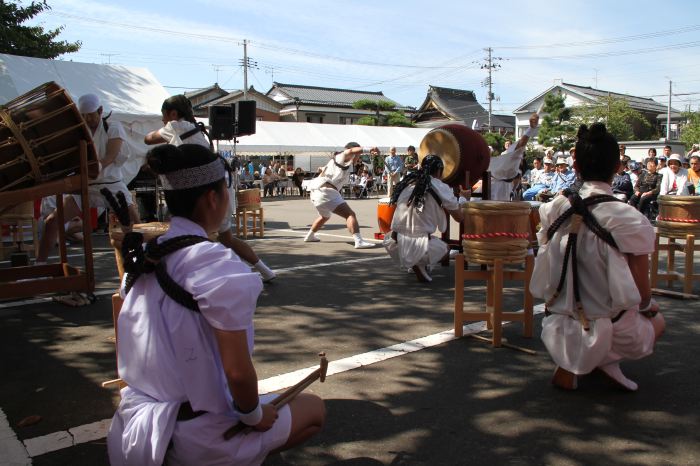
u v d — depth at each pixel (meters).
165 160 1.97
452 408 3.42
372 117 47.47
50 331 4.83
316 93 53.69
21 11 20.00
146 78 15.38
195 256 1.90
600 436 3.08
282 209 18.08
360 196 25.14
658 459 2.85
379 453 2.92
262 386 3.69
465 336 4.71
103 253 8.73
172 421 1.94
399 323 5.07
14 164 4.79
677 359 4.18
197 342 1.90
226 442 1.98
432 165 6.42
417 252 6.40
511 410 3.39
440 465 2.82
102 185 6.04
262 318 5.22
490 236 4.38
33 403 3.50
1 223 7.64
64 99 4.96
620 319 3.32
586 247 3.31
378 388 3.70
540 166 16.39
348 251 8.88
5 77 13.07
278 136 27.19
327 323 5.07
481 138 7.32
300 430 2.28
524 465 2.81
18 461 2.84
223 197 2.07
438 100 52.44
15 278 5.71
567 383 3.63
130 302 2.01
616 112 42.16
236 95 44.69
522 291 6.26
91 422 3.26
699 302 5.79
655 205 13.55
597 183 3.35
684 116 53.75
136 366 1.99
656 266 6.16
